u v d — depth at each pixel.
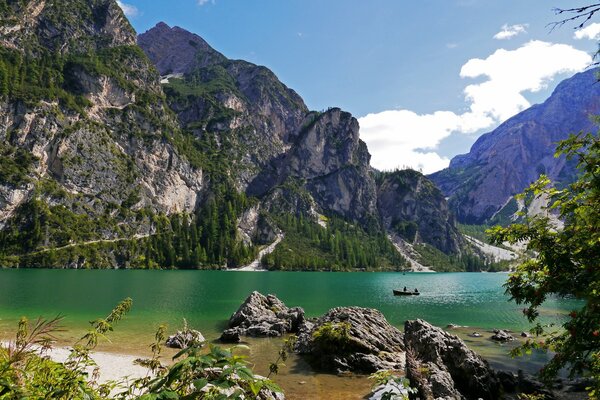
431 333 23.16
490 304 73.00
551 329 39.50
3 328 31.47
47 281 99.31
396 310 62.91
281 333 38.91
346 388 22.19
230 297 74.12
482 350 34.25
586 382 21.97
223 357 2.84
